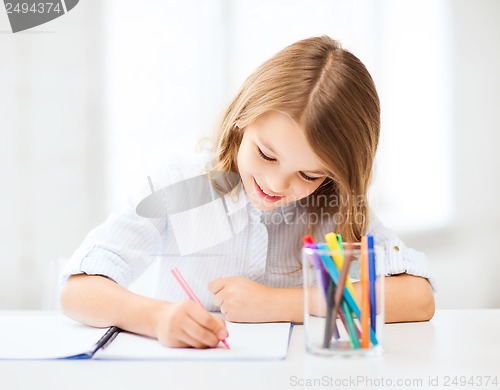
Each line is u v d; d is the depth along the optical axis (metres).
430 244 2.41
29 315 1.05
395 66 2.42
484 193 2.43
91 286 0.95
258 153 0.98
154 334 0.85
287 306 0.97
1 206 2.22
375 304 0.77
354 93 0.98
